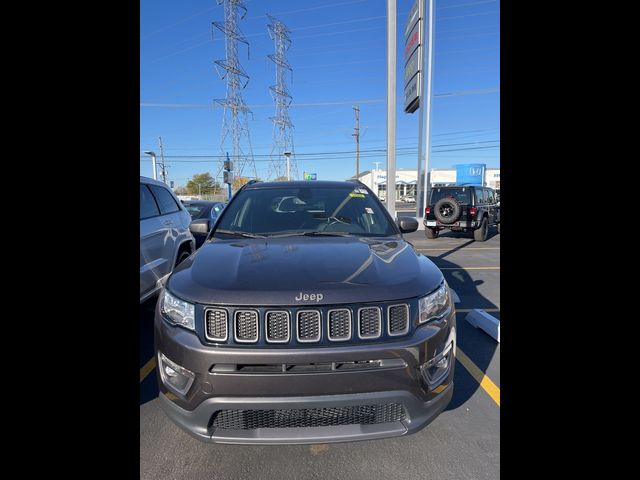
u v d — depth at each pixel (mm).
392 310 1886
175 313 1954
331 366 1797
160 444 2271
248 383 1764
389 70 7926
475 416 2547
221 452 2205
